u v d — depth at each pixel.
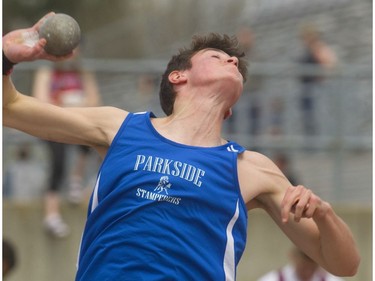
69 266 23.70
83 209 23.80
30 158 24.84
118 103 25.81
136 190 8.97
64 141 9.60
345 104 25.91
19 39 9.01
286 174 25.59
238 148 9.45
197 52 9.82
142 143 9.21
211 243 8.94
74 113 9.55
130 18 48.31
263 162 9.60
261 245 24.53
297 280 19.58
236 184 9.17
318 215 9.05
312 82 25.98
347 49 36.69
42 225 23.67
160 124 9.47
